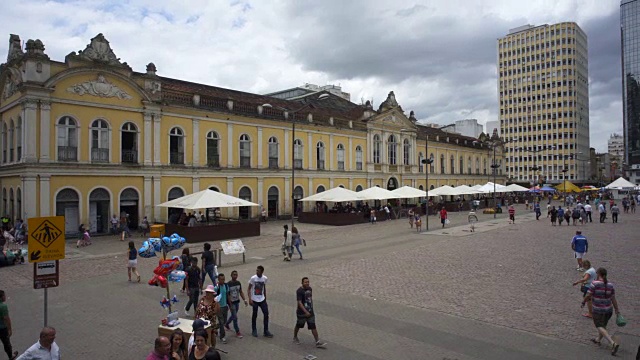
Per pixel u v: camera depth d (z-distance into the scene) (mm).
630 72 107875
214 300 9844
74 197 28000
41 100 26531
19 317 12047
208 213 32531
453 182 68312
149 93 31562
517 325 10875
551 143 108312
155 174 31875
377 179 53000
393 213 44938
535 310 12062
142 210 31172
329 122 46969
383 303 13047
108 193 29531
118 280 16562
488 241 26375
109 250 23594
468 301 13062
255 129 39500
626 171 108000
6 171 29172
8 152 29547
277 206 41594
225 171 36719
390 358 9016
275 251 23219
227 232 28359
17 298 14039
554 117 108000
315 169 45000
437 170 64750
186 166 33906
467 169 72438
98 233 29109
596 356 8914
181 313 12336
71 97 27859
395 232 32281
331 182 46875
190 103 34594
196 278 12180
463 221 41469
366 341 10000
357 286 15141
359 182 50625
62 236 9188
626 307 12164
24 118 26312
